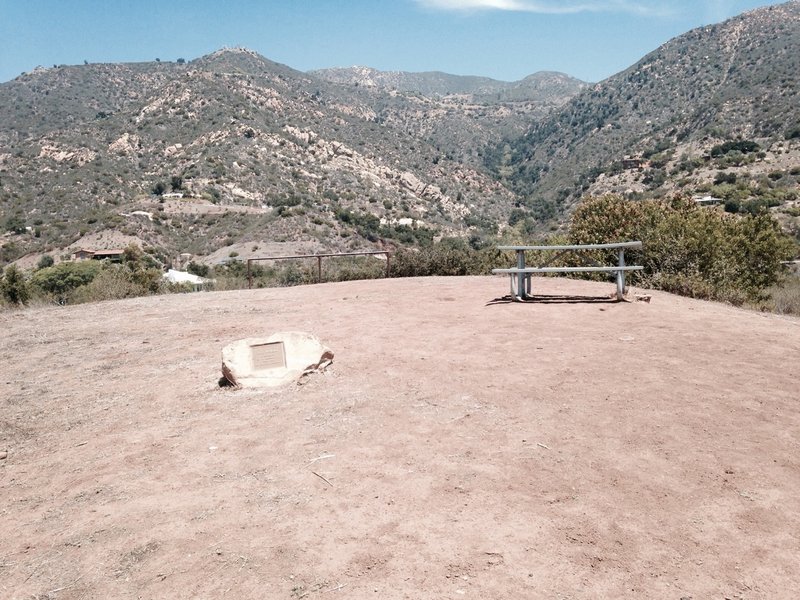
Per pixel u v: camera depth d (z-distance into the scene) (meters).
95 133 179.38
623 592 2.45
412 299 9.62
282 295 11.24
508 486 3.34
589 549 2.74
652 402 4.52
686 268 11.78
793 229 64.88
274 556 2.79
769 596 2.40
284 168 168.12
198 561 2.79
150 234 101.88
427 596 2.45
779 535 2.80
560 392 4.81
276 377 5.39
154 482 3.63
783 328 6.83
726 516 2.97
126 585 2.64
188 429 4.46
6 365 6.71
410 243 114.56
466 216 184.38
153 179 153.12
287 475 3.61
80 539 3.05
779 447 3.71
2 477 3.86
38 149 160.00
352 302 9.69
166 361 6.48
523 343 6.35
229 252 93.44
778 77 179.62
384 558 2.72
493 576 2.57
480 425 4.21
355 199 162.25
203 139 173.88
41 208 125.69
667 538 2.81
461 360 5.80
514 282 9.30
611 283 11.00
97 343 7.62
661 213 14.33
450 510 3.11
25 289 16.09
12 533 3.16
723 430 3.98
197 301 10.99
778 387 4.76
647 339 6.35
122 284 14.77
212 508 3.27
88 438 4.43
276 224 104.88
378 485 3.42
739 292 10.84
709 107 185.88
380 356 6.07
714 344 6.09
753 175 120.25
